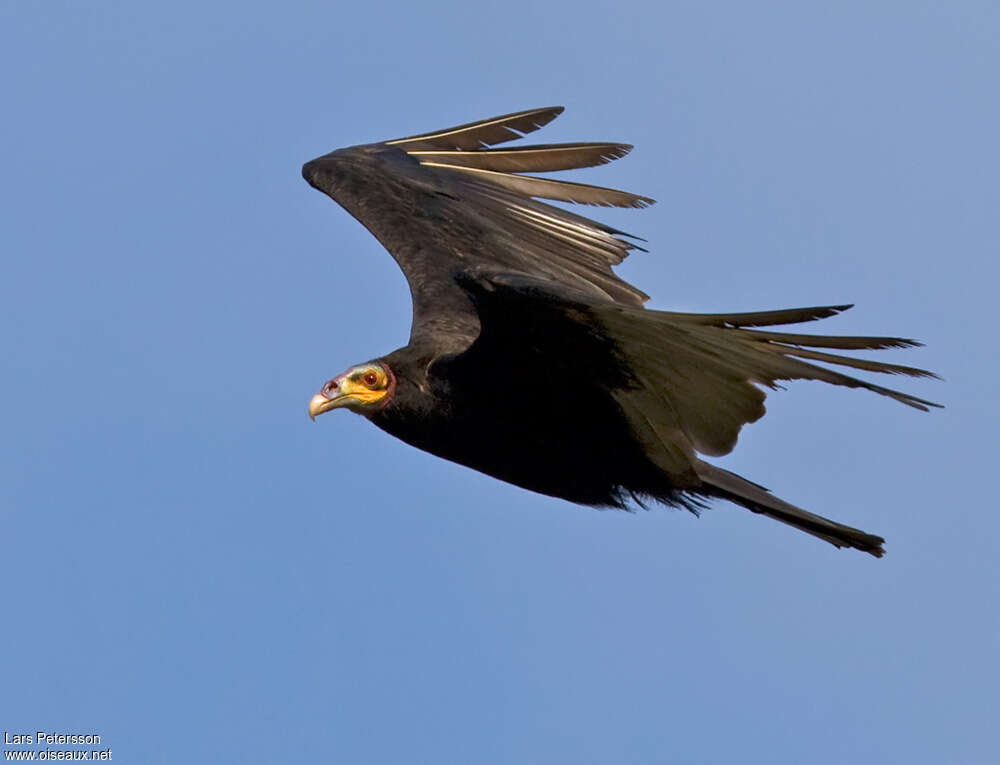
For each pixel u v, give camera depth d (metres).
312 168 14.80
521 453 11.53
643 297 13.43
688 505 11.40
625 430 10.84
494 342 10.88
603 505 11.72
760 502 11.00
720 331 9.30
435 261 13.33
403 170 14.56
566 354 10.52
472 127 14.78
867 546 10.91
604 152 14.25
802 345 9.15
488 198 14.23
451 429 11.73
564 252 13.72
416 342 12.16
